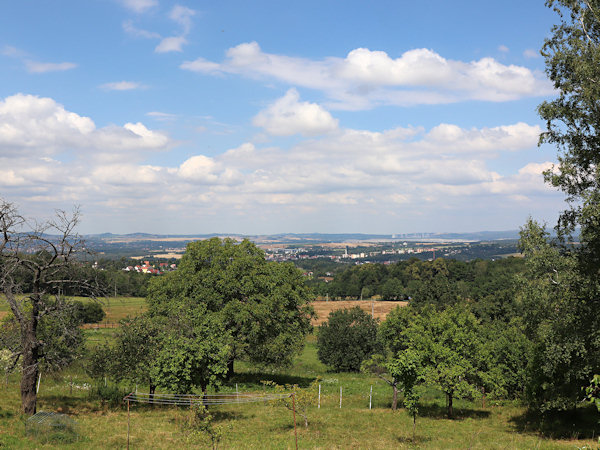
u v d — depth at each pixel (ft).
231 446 83.25
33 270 92.68
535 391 108.47
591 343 84.53
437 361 115.75
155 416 104.68
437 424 106.32
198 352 102.73
